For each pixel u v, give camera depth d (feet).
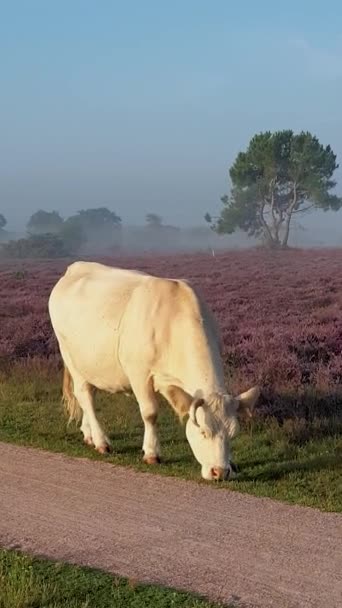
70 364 33.17
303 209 223.71
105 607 21.77
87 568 23.38
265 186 220.43
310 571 23.17
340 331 47.70
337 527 25.45
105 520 26.16
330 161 217.15
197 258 159.53
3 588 22.41
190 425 28.14
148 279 31.01
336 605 21.83
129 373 30.17
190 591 22.33
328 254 165.78
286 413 35.27
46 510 26.91
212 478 27.48
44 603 22.03
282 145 216.74
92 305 31.60
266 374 39.63
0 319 60.90
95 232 507.71
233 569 23.30
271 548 24.30
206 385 28.37
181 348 28.91
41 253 258.37
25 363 45.52
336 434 32.83
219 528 25.49
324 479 28.58
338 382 38.73
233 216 230.27
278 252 186.29
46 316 59.62
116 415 35.73
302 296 71.67
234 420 27.55
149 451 30.35
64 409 36.19
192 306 29.32
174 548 24.40
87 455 31.37
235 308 63.82
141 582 22.70
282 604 21.84
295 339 46.19
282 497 27.37
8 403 38.45
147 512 26.61
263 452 31.32
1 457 31.50
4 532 25.57
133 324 29.91
